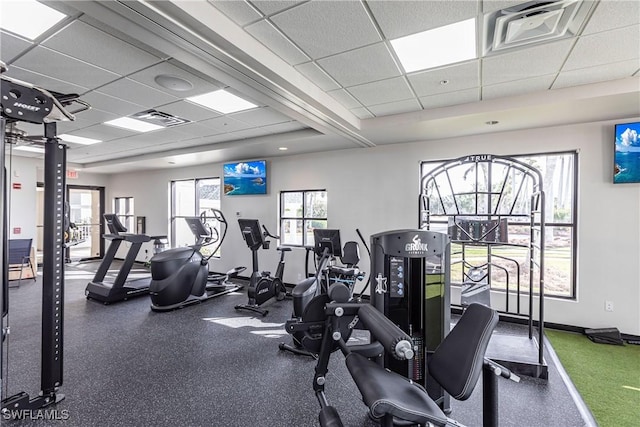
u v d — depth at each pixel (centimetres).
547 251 434
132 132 507
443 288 243
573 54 259
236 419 234
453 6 204
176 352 343
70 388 271
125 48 252
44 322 246
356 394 269
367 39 243
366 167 554
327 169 593
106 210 967
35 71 290
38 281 663
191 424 228
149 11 185
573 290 415
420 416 147
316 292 404
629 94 305
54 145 247
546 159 432
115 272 770
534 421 235
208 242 570
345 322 302
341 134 458
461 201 483
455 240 368
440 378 178
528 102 341
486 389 184
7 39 238
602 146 392
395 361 240
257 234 502
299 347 349
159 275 486
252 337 386
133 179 906
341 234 575
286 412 243
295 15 215
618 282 385
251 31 233
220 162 729
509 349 329
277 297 538
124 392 266
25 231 738
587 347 360
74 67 283
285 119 440
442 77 304
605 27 222
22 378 286
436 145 496
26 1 195
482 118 383
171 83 317
